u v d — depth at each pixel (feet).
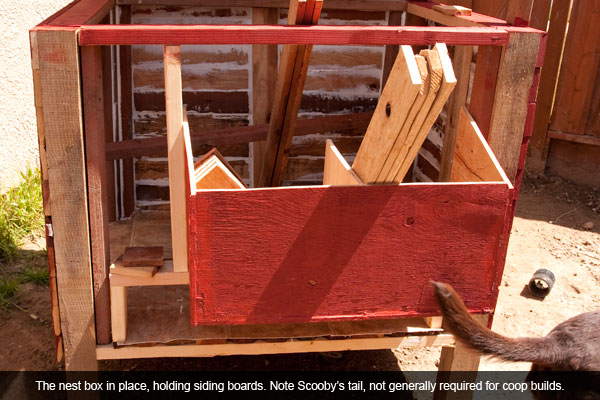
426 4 12.72
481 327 6.67
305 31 7.60
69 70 7.22
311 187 7.30
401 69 6.86
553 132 19.44
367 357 11.57
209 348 8.51
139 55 13.85
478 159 8.55
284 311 7.79
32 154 16.51
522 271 14.69
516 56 8.38
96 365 8.48
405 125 6.93
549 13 18.51
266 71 14.23
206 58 14.05
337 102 14.75
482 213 7.72
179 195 7.84
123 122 13.99
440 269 7.91
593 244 16.05
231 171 10.05
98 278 8.17
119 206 14.37
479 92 8.91
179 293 9.51
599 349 6.95
